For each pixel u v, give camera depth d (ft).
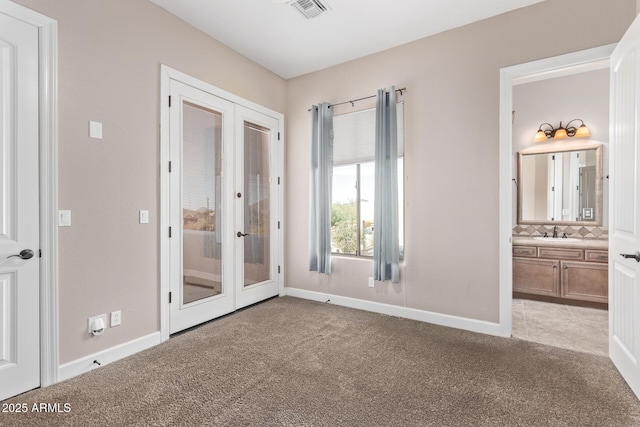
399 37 10.48
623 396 6.30
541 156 14.24
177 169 9.43
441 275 10.28
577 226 13.65
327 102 12.55
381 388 6.63
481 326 9.62
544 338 9.24
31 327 6.52
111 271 7.82
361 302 11.89
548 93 13.97
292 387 6.68
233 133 11.31
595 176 13.28
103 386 6.70
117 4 7.91
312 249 12.76
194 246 10.02
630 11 7.70
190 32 9.77
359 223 12.26
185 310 9.71
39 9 6.55
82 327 7.27
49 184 6.68
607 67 12.94
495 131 9.37
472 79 9.70
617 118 7.16
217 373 7.25
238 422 5.59
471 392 6.48
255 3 8.74
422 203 10.57
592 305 12.32
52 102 6.71
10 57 6.21
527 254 13.20
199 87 10.05
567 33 8.38
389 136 10.87
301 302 12.75
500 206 9.26
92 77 7.41
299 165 13.51
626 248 6.68
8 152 6.22
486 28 9.46
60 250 6.88
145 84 8.56
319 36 10.43
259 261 12.66
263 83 12.59
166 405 6.07
